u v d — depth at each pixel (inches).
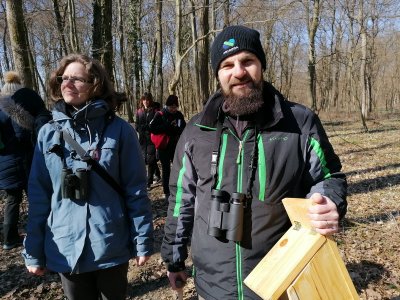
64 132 83.4
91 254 82.2
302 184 66.0
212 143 68.2
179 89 1262.3
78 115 82.3
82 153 82.1
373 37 989.2
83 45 735.7
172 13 836.6
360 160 384.5
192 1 482.3
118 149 85.4
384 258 159.2
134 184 87.5
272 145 63.6
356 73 1190.3
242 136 65.6
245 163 64.4
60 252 82.5
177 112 243.9
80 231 81.9
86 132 84.1
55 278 151.6
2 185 164.4
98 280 86.9
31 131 159.3
